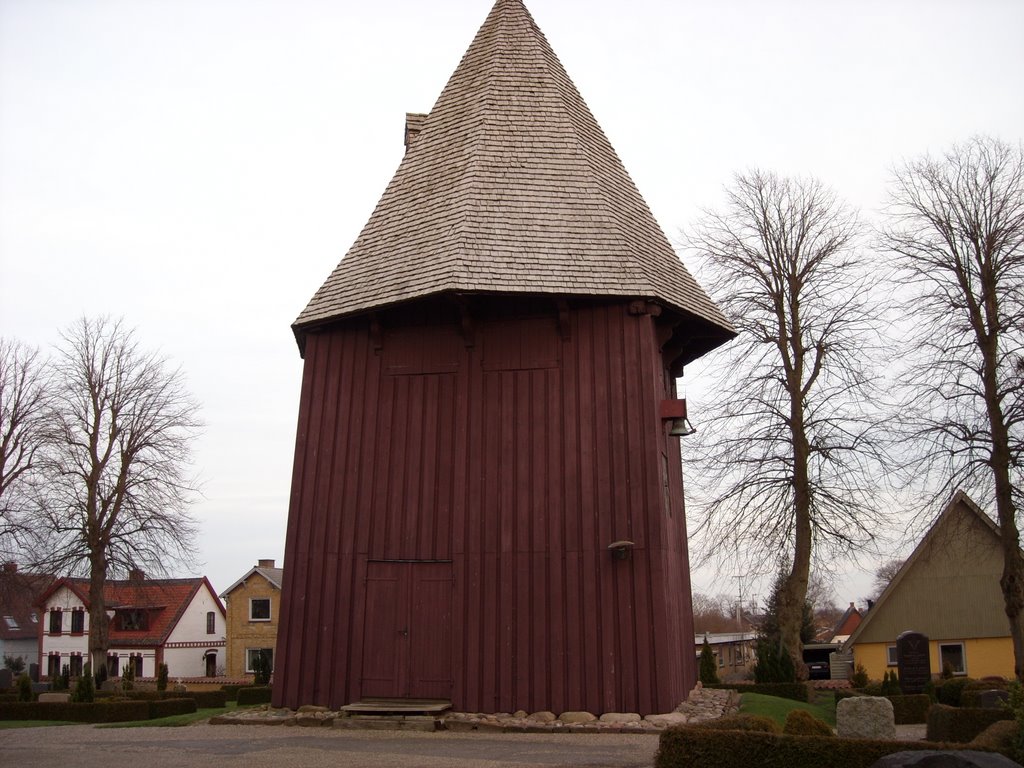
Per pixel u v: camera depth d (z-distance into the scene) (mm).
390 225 19203
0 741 14750
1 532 38750
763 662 28219
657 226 20609
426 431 17125
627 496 16031
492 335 17297
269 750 12609
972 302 26938
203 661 61219
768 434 29453
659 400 17266
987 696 16922
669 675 15281
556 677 15406
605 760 11516
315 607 16781
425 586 16344
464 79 21281
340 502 17188
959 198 27531
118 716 25312
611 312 17016
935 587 37125
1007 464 25672
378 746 12938
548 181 18766
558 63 22000
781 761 10031
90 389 40219
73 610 60719
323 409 17859
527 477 16453
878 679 36812
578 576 15812
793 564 29406
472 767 11016
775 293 30734
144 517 39062
